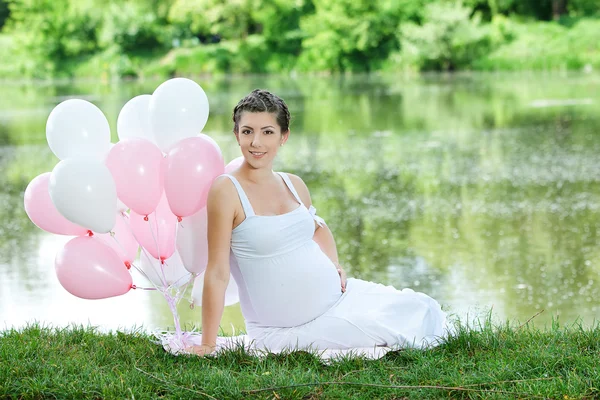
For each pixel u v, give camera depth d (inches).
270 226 136.5
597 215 396.5
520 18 1670.8
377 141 668.1
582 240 353.7
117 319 242.2
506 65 1466.5
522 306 269.4
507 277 303.7
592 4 1663.4
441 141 655.1
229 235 136.1
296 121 807.1
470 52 1525.6
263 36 1736.0
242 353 134.8
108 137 145.9
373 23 1610.5
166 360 135.9
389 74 1545.3
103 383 121.2
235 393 117.5
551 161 547.8
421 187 481.4
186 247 144.4
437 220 399.5
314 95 1087.0
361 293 143.0
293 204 141.6
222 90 1195.9
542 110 825.5
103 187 134.5
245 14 1772.9
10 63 1737.2
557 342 140.4
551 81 1189.1
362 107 920.3
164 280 151.3
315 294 138.7
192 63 1663.4
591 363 127.0
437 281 301.7
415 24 1610.5
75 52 1755.7
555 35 1547.7
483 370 126.2
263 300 138.9
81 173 133.3
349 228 388.2
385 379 123.9
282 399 117.0
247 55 1684.3
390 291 143.3
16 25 1819.6
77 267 138.8
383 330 136.9
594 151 578.6
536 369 125.2
